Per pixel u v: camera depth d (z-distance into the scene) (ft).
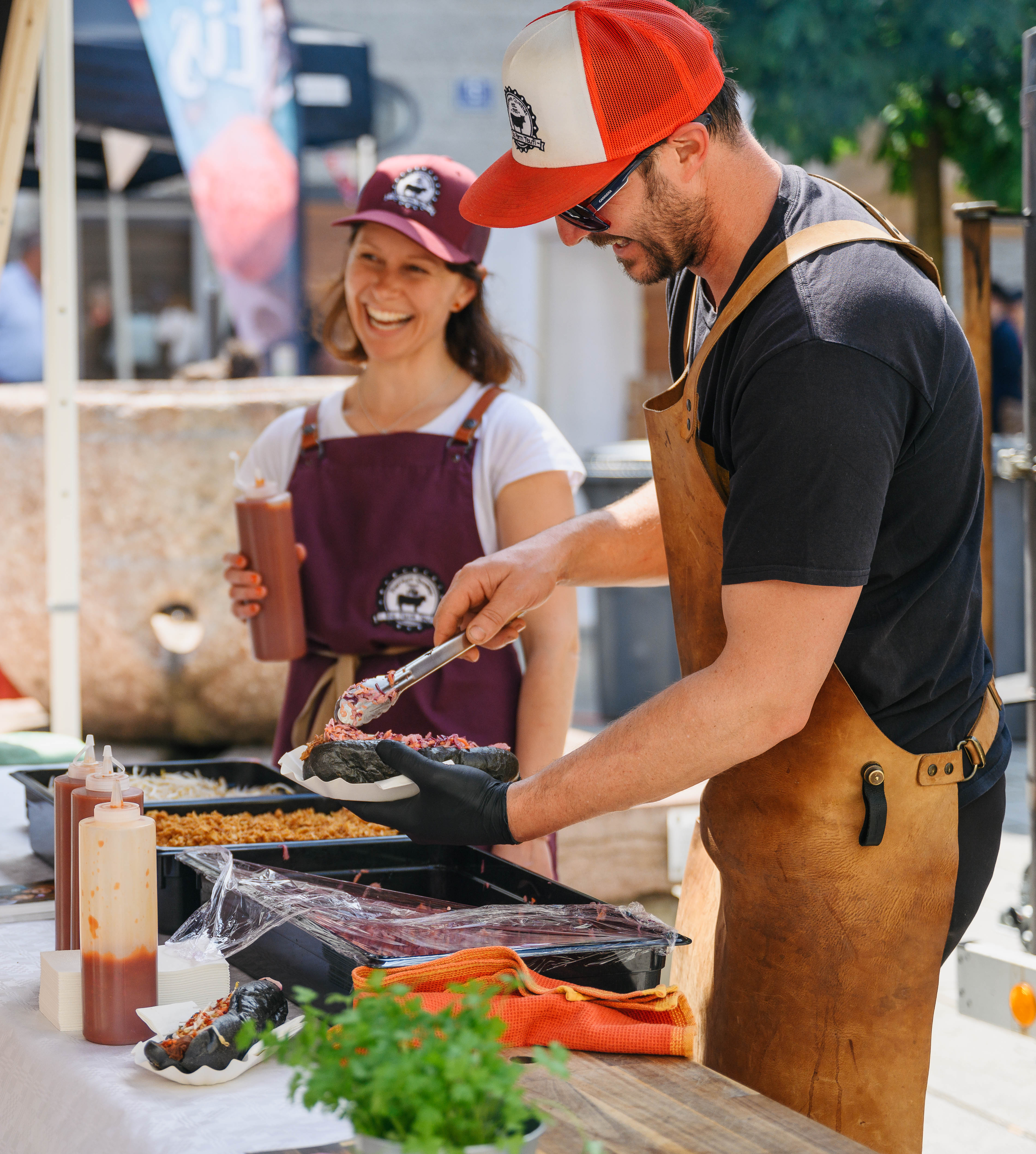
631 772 4.43
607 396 30.30
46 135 11.10
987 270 9.04
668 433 5.08
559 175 4.59
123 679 14.46
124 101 19.27
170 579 14.47
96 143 20.56
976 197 25.41
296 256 20.54
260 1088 3.93
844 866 4.86
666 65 4.55
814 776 4.81
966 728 5.03
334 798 4.82
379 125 28.04
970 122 24.29
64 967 4.42
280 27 19.83
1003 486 18.90
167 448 14.42
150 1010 4.21
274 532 7.34
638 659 19.62
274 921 4.66
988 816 5.13
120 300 27.07
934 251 25.44
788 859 4.89
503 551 5.87
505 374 7.95
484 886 5.48
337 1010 4.36
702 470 4.94
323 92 21.85
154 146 20.72
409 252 7.48
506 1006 4.10
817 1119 5.02
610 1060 4.07
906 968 4.98
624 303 30.09
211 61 19.61
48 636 14.53
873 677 4.79
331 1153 3.47
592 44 4.53
